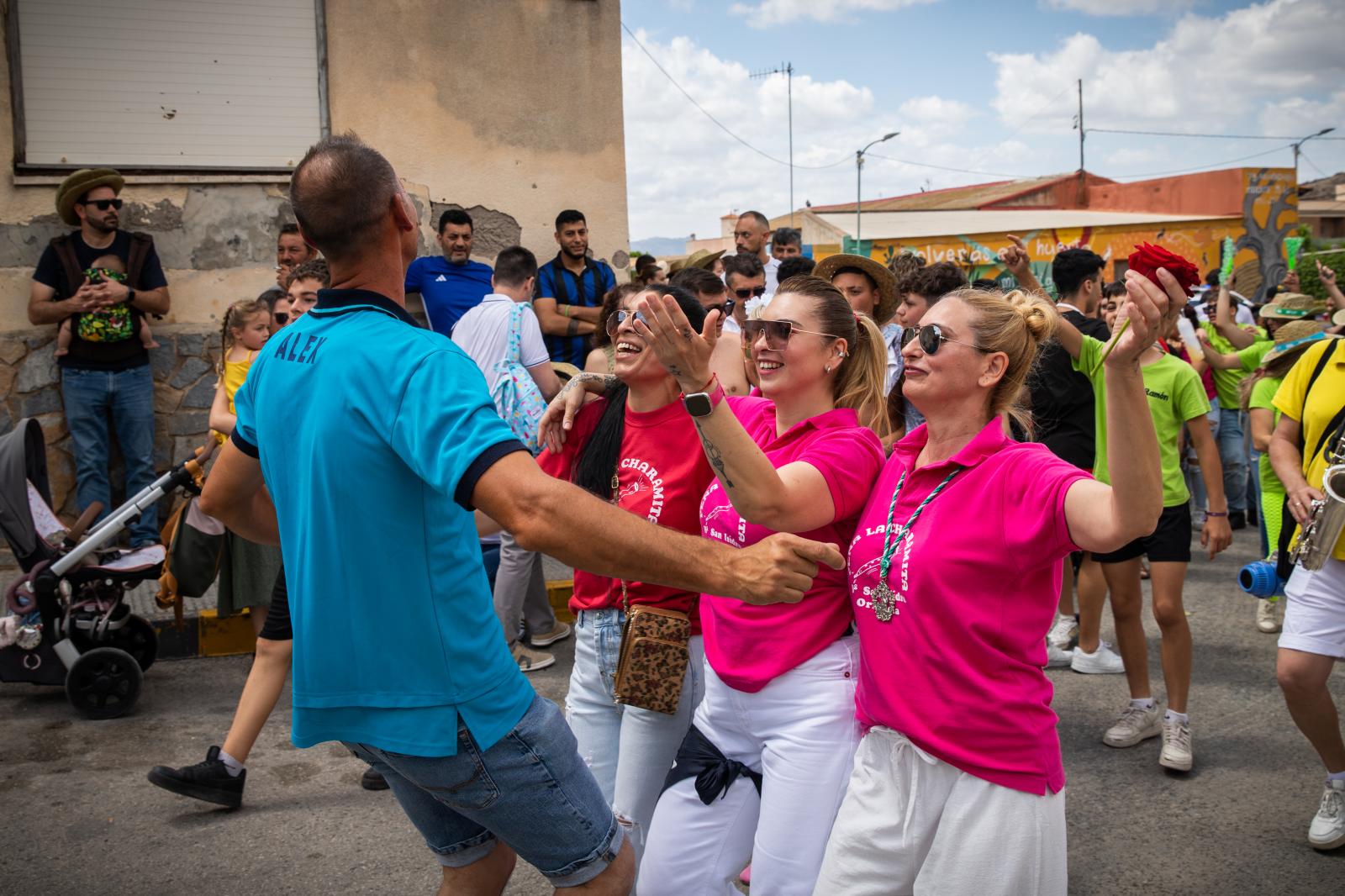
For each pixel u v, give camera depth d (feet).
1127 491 6.39
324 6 26.16
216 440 17.81
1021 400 9.29
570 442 10.70
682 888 8.59
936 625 7.23
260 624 18.25
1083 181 140.77
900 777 7.42
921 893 7.29
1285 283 36.04
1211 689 17.92
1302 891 11.62
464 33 27.37
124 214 25.12
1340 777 12.41
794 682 8.20
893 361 15.97
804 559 6.24
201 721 16.62
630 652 9.40
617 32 28.68
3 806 13.65
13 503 16.46
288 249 23.98
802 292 8.89
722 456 7.27
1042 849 7.13
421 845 12.67
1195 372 14.97
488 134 27.81
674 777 8.87
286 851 12.48
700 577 6.14
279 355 6.85
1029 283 17.24
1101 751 15.44
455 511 6.63
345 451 6.33
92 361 23.49
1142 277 6.11
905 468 7.89
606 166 28.86
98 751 15.44
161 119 25.29
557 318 26.30
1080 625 18.76
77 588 17.16
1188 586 24.66
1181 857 12.37
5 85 24.08
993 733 7.11
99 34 24.68
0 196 24.07
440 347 6.40
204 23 25.36
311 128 26.37
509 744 6.74
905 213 133.69
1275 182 102.89
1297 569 12.23
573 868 7.18
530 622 19.83
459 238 24.93
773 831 8.10
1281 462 12.44
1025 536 6.97
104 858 12.28
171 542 16.72
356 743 6.66
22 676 16.66
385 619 6.42
